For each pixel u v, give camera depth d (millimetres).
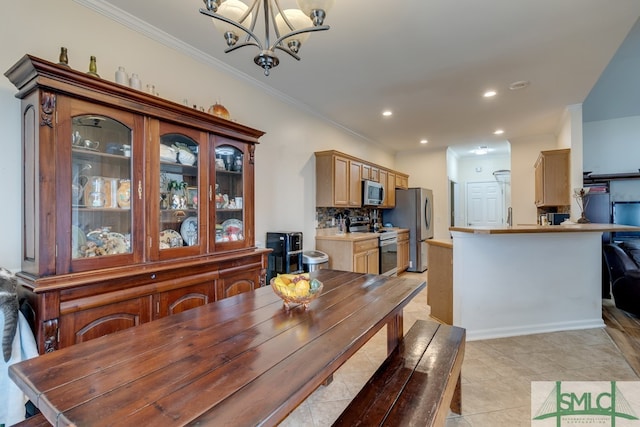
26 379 886
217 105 2576
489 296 2898
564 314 3057
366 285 1967
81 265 1636
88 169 1755
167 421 714
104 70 2131
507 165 7383
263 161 3439
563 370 2250
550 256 3010
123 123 1829
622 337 2838
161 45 2465
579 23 2262
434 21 2234
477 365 2340
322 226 4520
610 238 4305
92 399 792
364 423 1133
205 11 1286
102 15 2119
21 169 1777
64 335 1524
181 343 1125
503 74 3092
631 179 5188
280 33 1688
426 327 2064
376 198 5293
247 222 2660
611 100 4812
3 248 1723
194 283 2143
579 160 3988
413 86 3391
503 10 2113
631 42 3273
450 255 3064
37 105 1515
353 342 1136
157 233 1988
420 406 1223
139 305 1829
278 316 1405
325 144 4547
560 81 3264
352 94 3631
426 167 6785
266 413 746
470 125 4902
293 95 3670
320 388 2084
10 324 1314
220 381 879
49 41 1887
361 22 2242
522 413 1788
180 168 2225
